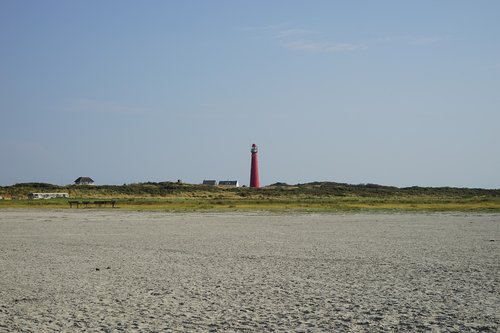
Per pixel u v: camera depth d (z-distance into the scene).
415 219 55.50
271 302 15.26
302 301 15.36
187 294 16.45
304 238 34.84
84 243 32.22
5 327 12.75
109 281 18.83
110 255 26.30
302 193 159.00
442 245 30.22
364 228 43.50
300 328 12.45
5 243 32.44
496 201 114.88
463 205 91.88
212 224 48.97
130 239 34.56
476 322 12.80
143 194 156.88
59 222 52.31
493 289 16.84
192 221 53.47
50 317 13.70
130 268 21.89
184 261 23.95
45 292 16.89
